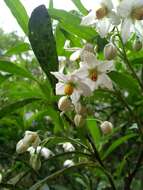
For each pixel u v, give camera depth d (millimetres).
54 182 165
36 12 107
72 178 173
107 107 181
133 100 141
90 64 106
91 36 114
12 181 128
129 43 116
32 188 101
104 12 102
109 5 102
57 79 112
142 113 142
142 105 136
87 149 116
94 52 109
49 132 174
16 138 174
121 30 103
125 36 103
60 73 106
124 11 102
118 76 113
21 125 147
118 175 148
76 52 112
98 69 107
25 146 116
